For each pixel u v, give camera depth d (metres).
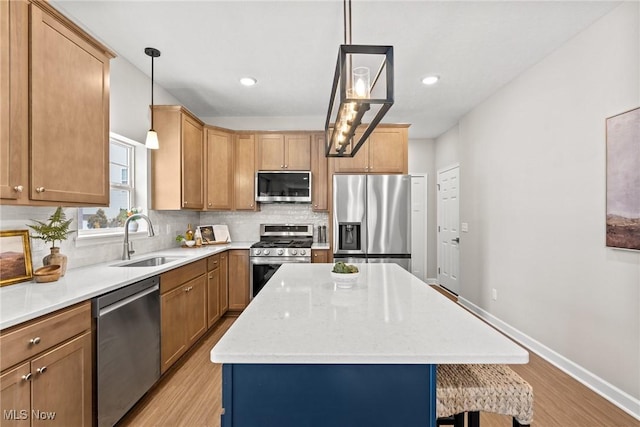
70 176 1.74
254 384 0.97
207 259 3.22
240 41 2.56
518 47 2.62
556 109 2.63
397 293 1.60
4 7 1.38
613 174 2.12
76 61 1.77
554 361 2.65
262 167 4.17
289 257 3.80
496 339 1.03
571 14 2.19
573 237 2.46
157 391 2.25
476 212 3.92
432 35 2.46
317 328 1.12
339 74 1.34
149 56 2.80
